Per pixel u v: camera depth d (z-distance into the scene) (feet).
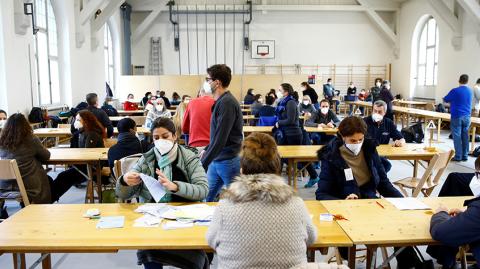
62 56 33.06
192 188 7.86
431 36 47.06
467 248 8.11
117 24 46.80
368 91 52.21
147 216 7.42
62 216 7.51
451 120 23.54
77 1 34.37
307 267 4.95
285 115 18.08
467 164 22.65
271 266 4.99
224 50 52.60
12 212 14.24
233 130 9.89
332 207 8.07
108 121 20.35
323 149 9.66
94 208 7.94
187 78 45.78
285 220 5.08
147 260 7.18
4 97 23.79
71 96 33.50
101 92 41.27
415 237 6.63
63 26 32.71
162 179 7.64
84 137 16.35
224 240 5.15
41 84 30.04
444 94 43.09
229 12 51.75
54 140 26.43
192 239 6.46
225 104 9.60
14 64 24.66
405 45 50.83
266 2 51.93
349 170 9.20
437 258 8.84
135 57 52.26
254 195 5.10
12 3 24.43
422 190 12.84
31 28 26.76
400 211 7.86
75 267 10.18
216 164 10.09
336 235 6.66
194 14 51.93
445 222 6.56
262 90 46.93
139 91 45.70
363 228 6.97
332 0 52.24
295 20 52.75
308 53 53.26
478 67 37.60
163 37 52.19
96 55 39.83
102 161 13.94
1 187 11.70
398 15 51.93
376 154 9.55
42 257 8.31
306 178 19.22
